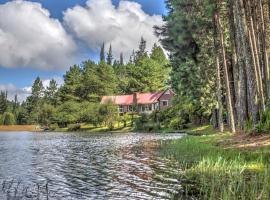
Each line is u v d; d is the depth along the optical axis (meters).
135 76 113.56
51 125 111.12
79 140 51.78
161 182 15.26
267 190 11.62
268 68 31.20
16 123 142.62
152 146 34.84
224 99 48.06
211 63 42.41
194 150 24.23
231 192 11.84
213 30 34.44
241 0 26.77
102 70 125.94
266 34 32.72
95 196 13.22
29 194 13.72
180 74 48.53
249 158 17.64
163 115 76.50
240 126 30.78
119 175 18.05
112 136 60.62
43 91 157.00
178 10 33.47
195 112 65.31
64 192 14.05
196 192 12.87
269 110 24.14
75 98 121.31
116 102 111.94
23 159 26.72
